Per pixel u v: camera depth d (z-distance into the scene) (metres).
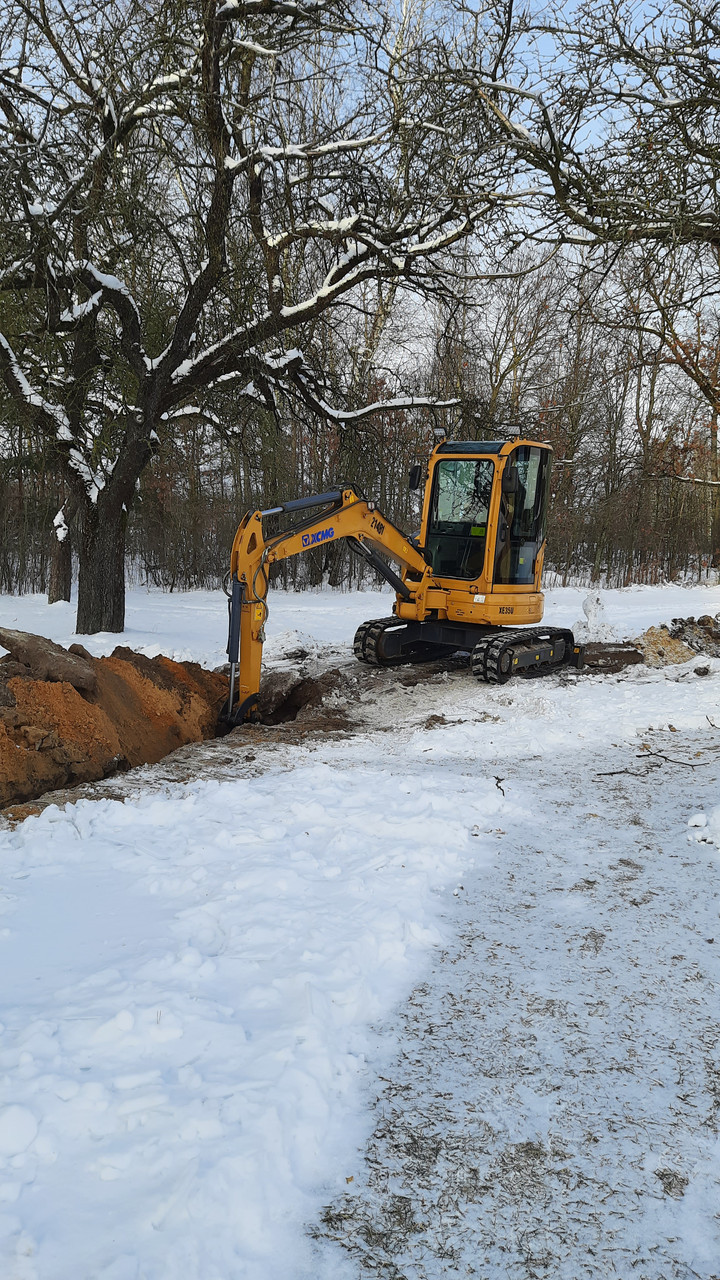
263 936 4.06
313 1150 2.80
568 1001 3.74
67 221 12.42
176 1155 2.64
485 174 9.52
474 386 28.27
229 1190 2.52
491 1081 3.20
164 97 12.57
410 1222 2.55
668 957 4.14
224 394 15.78
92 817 5.67
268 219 14.01
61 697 7.08
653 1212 2.62
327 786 6.52
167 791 6.42
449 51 9.16
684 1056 3.38
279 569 31.92
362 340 24.38
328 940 4.04
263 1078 3.01
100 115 12.14
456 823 5.68
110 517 15.62
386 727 9.29
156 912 4.34
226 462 27.33
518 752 7.91
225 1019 3.38
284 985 3.65
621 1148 2.88
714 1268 2.42
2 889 4.55
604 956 4.14
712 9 7.81
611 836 5.71
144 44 11.43
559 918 4.52
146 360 14.12
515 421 17.30
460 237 12.60
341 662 12.78
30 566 29.47
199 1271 2.29
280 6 11.48
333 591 30.14
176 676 9.36
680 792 6.66
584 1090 3.16
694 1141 2.92
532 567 12.07
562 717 9.31
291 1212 2.56
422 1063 3.29
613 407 33.75
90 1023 3.23
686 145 7.80
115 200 12.01
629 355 13.40
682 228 7.69
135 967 3.72
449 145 9.45
